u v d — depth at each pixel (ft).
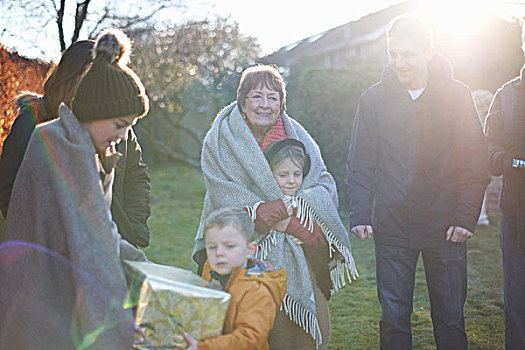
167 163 62.39
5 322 5.91
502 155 10.32
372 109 10.67
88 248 5.85
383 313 10.42
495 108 10.89
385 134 10.48
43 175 5.99
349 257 9.65
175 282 6.32
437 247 10.26
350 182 10.93
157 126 58.34
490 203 27.37
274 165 9.12
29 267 5.90
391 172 10.41
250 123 9.55
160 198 39.22
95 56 6.24
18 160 7.16
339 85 28.27
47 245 5.95
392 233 10.37
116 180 8.23
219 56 51.98
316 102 28.43
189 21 39.52
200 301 6.14
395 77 10.41
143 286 6.10
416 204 10.19
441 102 10.18
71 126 6.14
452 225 10.23
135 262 6.93
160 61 42.34
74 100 6.27
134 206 8.82
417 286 17.29
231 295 6.97
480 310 14.84
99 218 5.95
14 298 5.90
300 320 8.85
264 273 7.32
